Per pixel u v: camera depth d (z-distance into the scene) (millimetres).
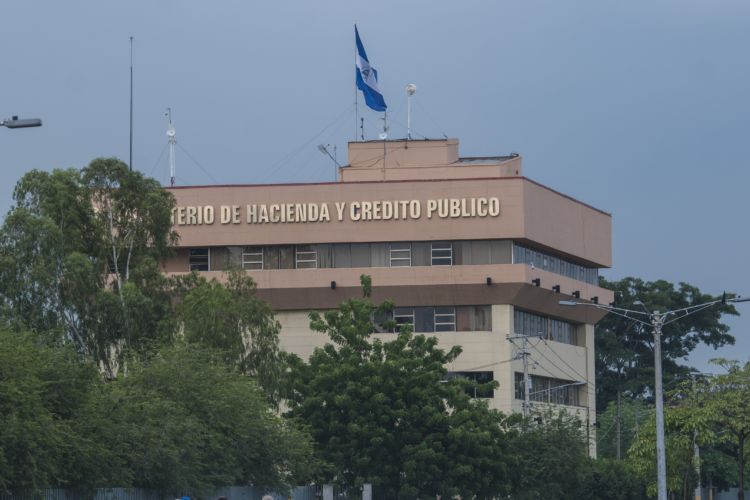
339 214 193000
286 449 116625
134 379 109250
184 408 106688
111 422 95375
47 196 143875
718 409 142375
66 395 91938
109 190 147750
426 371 142000
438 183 192750
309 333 192125
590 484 168500
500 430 145625
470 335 190500
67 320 135250
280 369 145625
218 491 107500
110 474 92625
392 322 146250
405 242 193250
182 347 116312
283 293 191125
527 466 155250
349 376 138375
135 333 135875
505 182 191875
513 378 191125
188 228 194250
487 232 191125
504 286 189000
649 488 155875
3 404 82812
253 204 194125
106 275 145625
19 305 132000
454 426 139875
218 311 142625
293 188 194000
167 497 99375
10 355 85438
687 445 146625
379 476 136375
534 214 194375
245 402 115312
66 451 87125
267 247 194625
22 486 82250
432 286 189500
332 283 190000
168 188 195125
